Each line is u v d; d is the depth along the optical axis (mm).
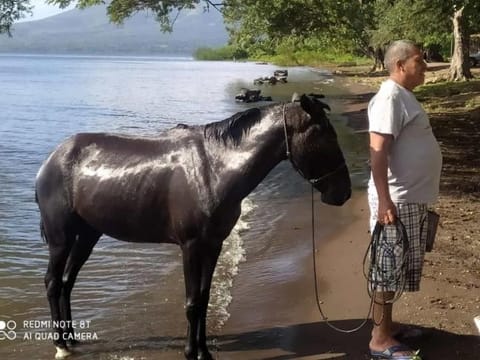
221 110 26641
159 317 5898
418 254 4633
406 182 4504
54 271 5191
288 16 26875
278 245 7887
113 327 5691
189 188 4688
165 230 4902
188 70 69938
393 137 4410
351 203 9859
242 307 6016
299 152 4680
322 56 75000
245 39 27281
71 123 22391
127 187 4875
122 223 4961
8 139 18094
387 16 25375
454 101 23781
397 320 5406
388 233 4531
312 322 5637
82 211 5043
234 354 5109
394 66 4480
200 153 4746
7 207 10133
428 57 54312
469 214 8602
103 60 130375
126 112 25953
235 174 4664
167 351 5223
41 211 5184
